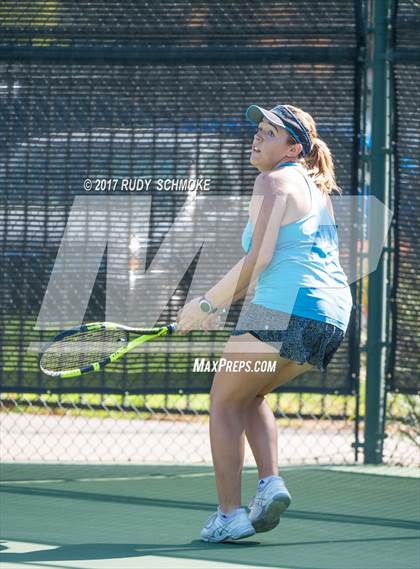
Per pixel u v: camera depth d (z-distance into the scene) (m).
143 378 18.89
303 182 12.85
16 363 18.98
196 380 18.86
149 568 11.94
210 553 12.72
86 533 13.89
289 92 18.72
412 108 18.75
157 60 18.70
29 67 18.84
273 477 13.09
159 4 18.69
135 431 23.02
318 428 23.03
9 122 18.89
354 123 18.72
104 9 18.73
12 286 18.94
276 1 18.64
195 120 18.72
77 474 18.56
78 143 18.80
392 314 19.02
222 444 12.91
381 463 19.45
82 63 18.78
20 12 18.83
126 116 18.77
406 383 19.00
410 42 18.75
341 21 18.62
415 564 12.51
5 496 16.56
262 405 13.38
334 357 18.94
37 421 23.98
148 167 18.77
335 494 17.02
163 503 16.09
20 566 11.96
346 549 13.22
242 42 18.72
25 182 18.88
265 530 13.36
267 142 13.22
